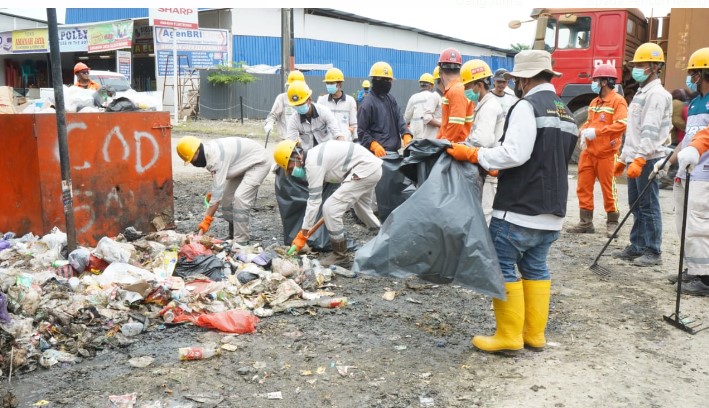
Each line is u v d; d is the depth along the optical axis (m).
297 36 32.16
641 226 5.89
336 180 5.51
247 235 6.15
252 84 26.73
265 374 3.51
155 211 6.30
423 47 41.38
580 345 3.97
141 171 6.12
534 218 3.59
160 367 3.58
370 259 3.60
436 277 3.58
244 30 30.41
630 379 3.49
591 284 5.27
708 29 10.41
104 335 3.92
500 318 3.78
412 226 3.54
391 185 5.98
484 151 3.59
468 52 44.41
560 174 3.59
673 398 3.28
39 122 5.37
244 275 4.85
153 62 29.30
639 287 5.19
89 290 4.43
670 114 5.77
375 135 7.30
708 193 4.77
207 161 5.60
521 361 3.73
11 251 5.11
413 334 4.14
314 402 3.21
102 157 5.79
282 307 4.51
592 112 6.89
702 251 4.86
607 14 11.38
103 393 3.27
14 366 3.50
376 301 4.79
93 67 30.84
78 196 5.65
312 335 4.09
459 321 4.39
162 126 6.24
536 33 12.23
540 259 3.81
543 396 3.29
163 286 4.39
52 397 3.23
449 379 3.48
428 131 7.65
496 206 3.73
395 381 3.45
